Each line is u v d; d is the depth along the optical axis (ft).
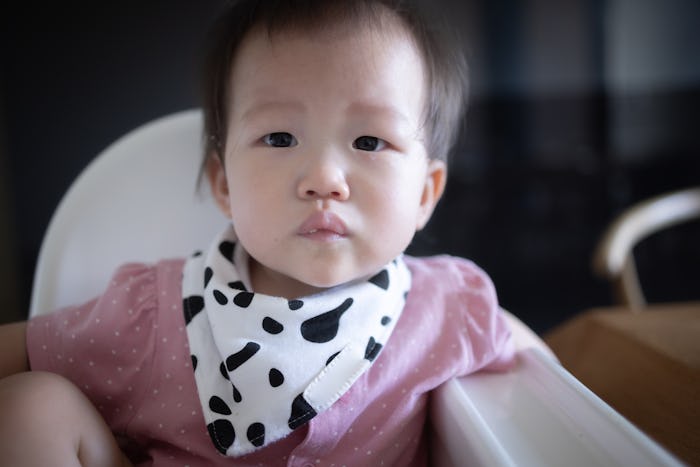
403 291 2.04
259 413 1.72
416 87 1.88
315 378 1.75
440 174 2.17
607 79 6.43
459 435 1.50
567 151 6.52
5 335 1.90
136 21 5.45
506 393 1.67
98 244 2.47
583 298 6.06
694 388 1.82
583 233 6.59
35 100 5.41
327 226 1.69
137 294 1.98
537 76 6.35
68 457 1.48
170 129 2.65
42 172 5.46
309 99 1.70
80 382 1.88
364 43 1.75
